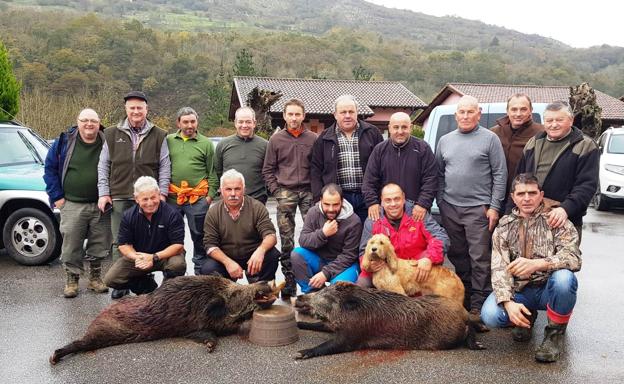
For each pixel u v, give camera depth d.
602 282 7.11
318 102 31.92
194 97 49.88
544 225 4.83
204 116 44.69
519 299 4.86
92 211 6.43
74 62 46.41
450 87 35.44
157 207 5.75
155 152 6.41
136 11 142.38
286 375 4.23
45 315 5.65
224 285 5.10
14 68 41.50
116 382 4.12
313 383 4.09
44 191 7.55
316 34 160.62
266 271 6.01
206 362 4.48
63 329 5.26
